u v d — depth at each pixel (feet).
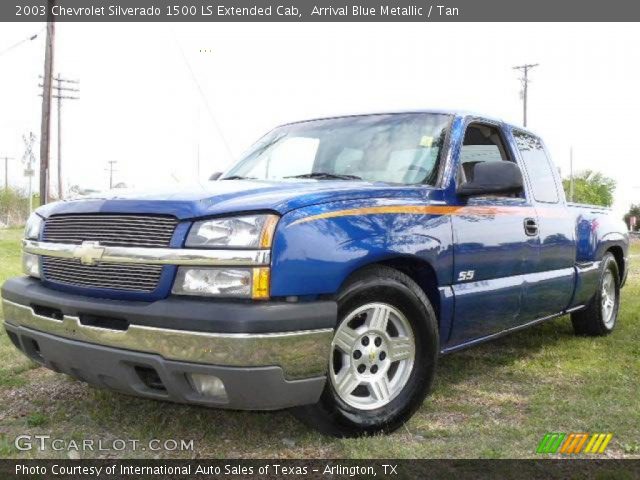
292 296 9.58
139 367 9.95
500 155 15.48
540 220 15.51
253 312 9.09
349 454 10.18
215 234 9.45
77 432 11.04
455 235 12.41
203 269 9.46
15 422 11.62
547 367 15.83
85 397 12.91
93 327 10.04
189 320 9.17
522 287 14.52
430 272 11.97
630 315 23.30
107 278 10.20
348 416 10.58
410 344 11.56
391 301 11.10
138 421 11.52
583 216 18.25
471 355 17.04
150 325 9.47
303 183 11.90
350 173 13.53
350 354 10.71
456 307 12.50
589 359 16.60
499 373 15.30
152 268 9.77
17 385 13.73
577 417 12.10
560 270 16.58
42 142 69.10
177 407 12.21
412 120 14.15
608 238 19.35
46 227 11.43
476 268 13.00
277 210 9.62
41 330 11.01
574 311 18.44
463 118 13.99
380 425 10.96
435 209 12.12
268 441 10.78
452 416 12.24
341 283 10.05
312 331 9.59
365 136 14.28
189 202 9.88
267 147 15.62
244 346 9.03
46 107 69.05
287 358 9.35
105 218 10.43
